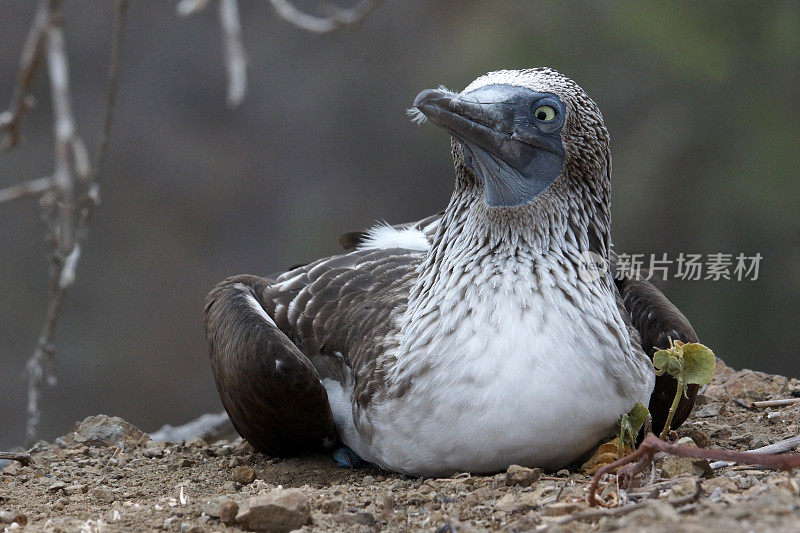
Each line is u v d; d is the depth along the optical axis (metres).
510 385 8.10
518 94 8.60
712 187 26.41
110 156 38.66
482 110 8.55
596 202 8.96
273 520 7.50
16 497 8.97
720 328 25.30
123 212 38.50
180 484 9.41
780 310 25.30
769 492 6.98
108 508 8.51
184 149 39.47
